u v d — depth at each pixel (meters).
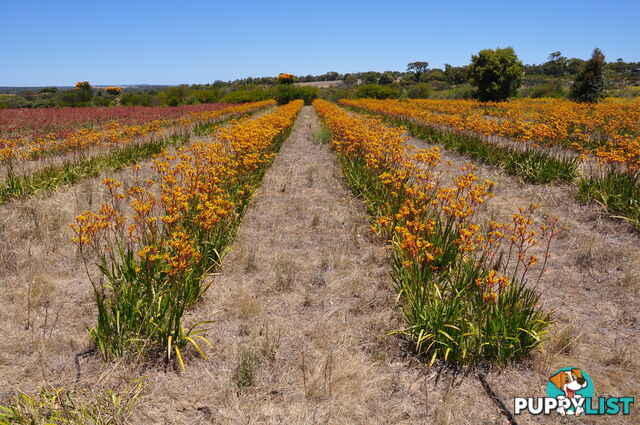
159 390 2.85
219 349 3.29
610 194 6.16
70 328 3.50
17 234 5.16
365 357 3.20
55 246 4.92
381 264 4.73
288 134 15.25
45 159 8.94
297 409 2.68
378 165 7.34
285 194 7.51
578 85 30.48
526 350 3.13
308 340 3.43
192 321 3.61
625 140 8.59
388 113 21.42
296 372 3.04
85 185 7.21
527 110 22.70
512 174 8.65
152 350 3.20
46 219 5.58
